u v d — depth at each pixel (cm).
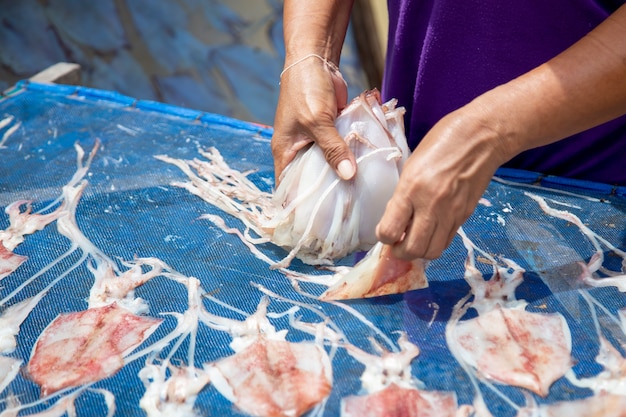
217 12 281
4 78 308
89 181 125
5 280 102
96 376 86
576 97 83
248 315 95
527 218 112
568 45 108
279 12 276
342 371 86
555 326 91
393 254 92
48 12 294
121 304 97
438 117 125
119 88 304
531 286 98
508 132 84
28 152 135
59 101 152
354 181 101
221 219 115
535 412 79
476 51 115
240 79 291
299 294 99
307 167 103
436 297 97
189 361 88
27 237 111
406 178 86
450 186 85
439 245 90
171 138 139
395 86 130
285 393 82
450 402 81
